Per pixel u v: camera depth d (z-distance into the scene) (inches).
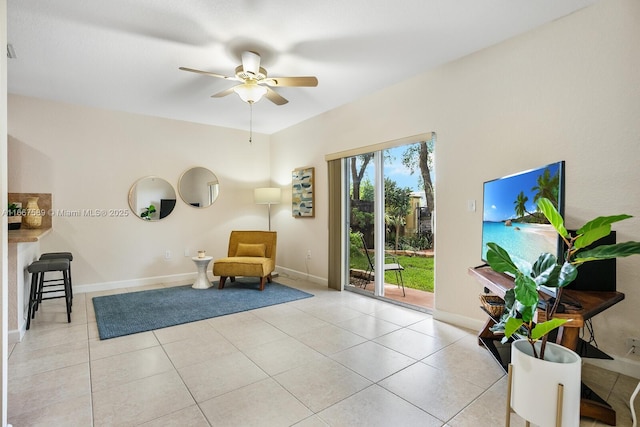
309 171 191.3
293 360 91.0
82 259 165.5
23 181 151.3
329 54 112.0
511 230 87.7
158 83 136.0
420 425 64.1
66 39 100.7
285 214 215.5
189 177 197.6
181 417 66.0
